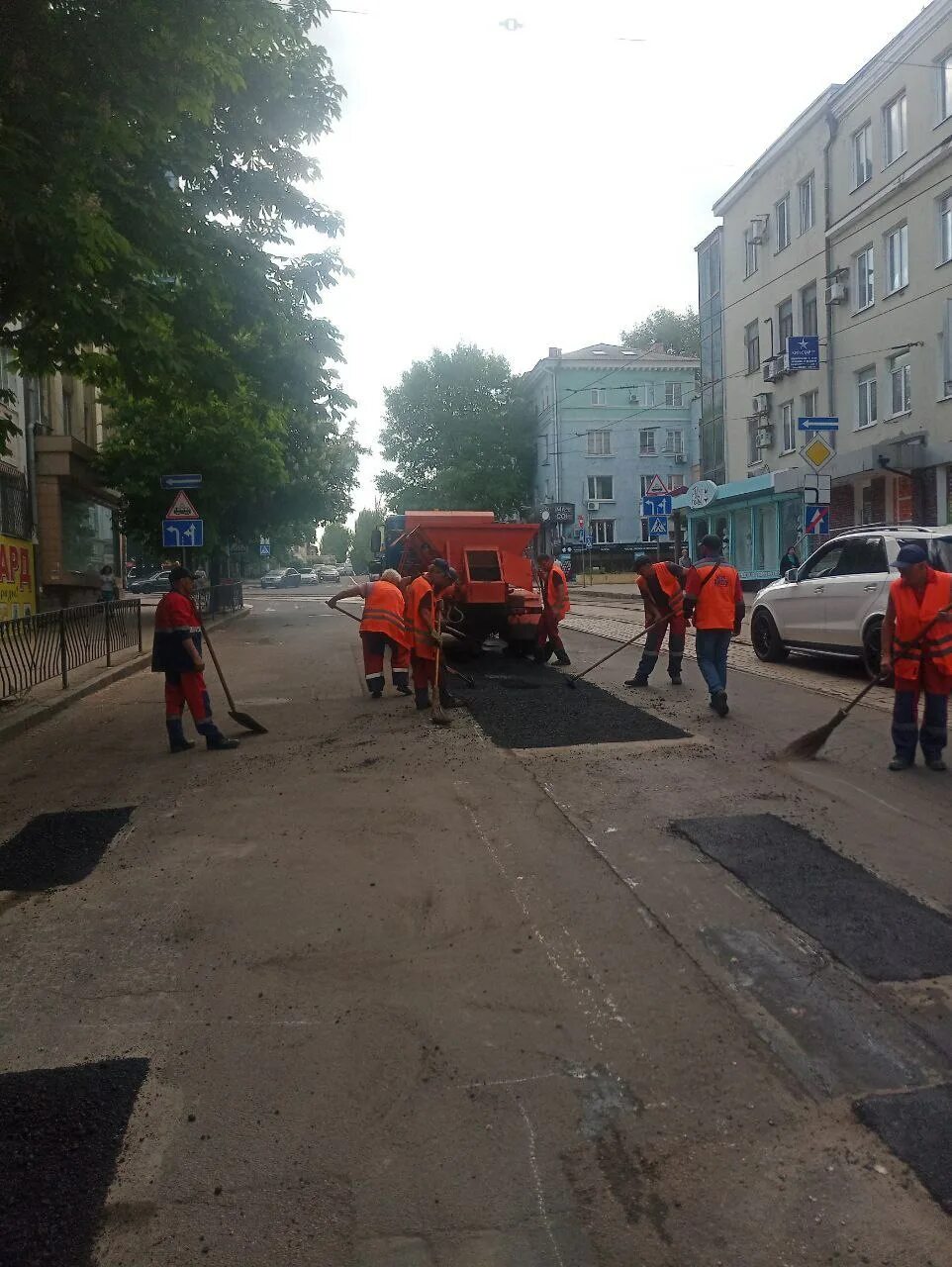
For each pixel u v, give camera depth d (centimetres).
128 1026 400
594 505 5912
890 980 416
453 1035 386
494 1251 272
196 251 1055
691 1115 330
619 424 5953
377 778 769
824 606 1253
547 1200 292
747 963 437
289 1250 274
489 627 1483
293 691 1274
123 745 976
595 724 928
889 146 2539
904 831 604
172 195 1040
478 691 1156
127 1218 286
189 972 450
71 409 2812
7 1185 300
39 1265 268
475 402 6259
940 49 2281
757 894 509
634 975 430
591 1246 273
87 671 1467
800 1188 293
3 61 838
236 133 1157
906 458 2359
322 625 2527
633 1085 349
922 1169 298
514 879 545
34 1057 378
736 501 3397
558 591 1406
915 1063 357
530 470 6334
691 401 5988
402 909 512
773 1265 265
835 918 477
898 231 2509
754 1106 334
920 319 2403
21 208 821
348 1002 416
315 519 3334
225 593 2916
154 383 1216
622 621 2194
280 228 1249
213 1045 384
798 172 2953
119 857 613
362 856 593
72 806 745
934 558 1127
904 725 748
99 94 885
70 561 2591
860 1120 324
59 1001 425
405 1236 279
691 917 486
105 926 504
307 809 698
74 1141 321
